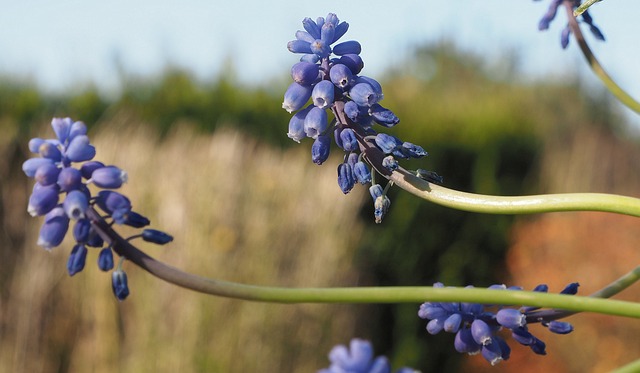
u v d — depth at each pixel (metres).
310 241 6.94
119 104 8.34
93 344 6.29
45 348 6.30
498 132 9.34
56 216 1.17
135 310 6.29
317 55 1.38
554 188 9.70
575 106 10.21
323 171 7.34
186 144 6.94
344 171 1.38
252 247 6.66
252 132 8.25
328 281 7.00
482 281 8.77
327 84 1.34
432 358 8.20
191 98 8.38
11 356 6.24
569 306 1.02
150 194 6.58
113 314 6.30
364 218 8.04
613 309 1.02
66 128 1.24
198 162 6.71
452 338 8.19
